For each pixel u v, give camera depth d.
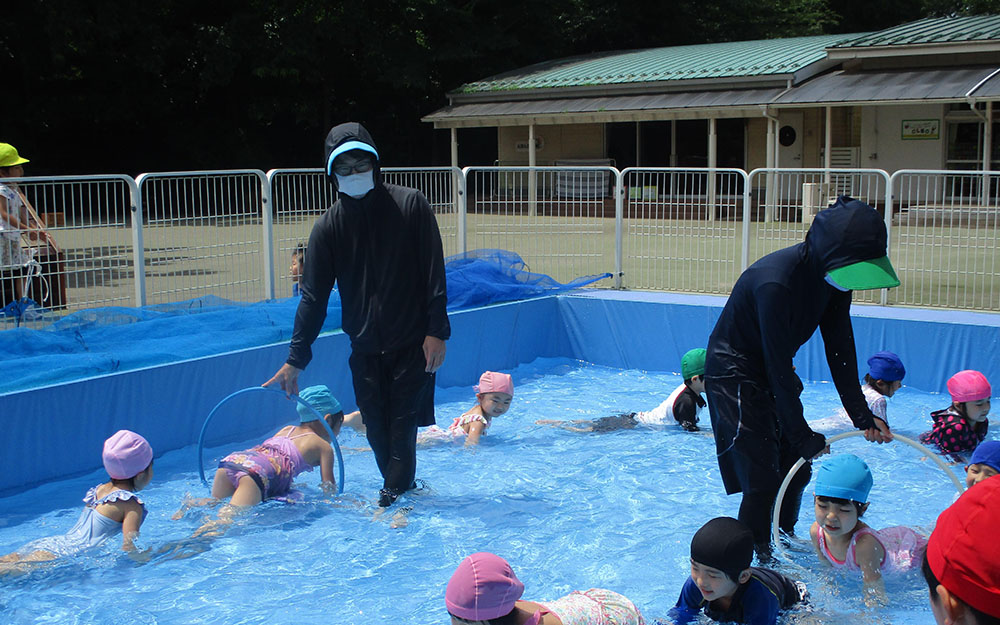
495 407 6.53
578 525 4.96
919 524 4.88
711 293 9.40
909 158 21.14
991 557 1.41
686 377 6.72
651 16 33.38
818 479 4.03
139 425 6.21
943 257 8.52
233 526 4.89
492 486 5.60
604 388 8.27
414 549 4.63
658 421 6.80
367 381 5.13
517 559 4.50
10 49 24.83
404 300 5.00
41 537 4.89
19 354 6.16
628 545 4.68
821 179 18.81
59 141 27.52
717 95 20.75
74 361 6.01
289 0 27.44
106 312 6.82
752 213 9.56
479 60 30.84
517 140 26.92
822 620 3.68
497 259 9.52
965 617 1.44
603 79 23.02
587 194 10.15
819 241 3.84
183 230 7.35
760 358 4.19
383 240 4.94
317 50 27.92
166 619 3.89
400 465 5.17
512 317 8.96
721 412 4.23
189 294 7.74
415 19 29.28
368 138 4.91
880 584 3.99
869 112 21.44
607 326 9.20
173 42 26.20
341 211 4.99
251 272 8.05
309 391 5.55
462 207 9.34
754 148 23.91
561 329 9.47
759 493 4.17
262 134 30.59
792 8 35.31
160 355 6.40
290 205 7.97
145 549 4.60
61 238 6.74
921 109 20.83
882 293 8.59
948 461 5.95
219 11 28.19
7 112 25.44
